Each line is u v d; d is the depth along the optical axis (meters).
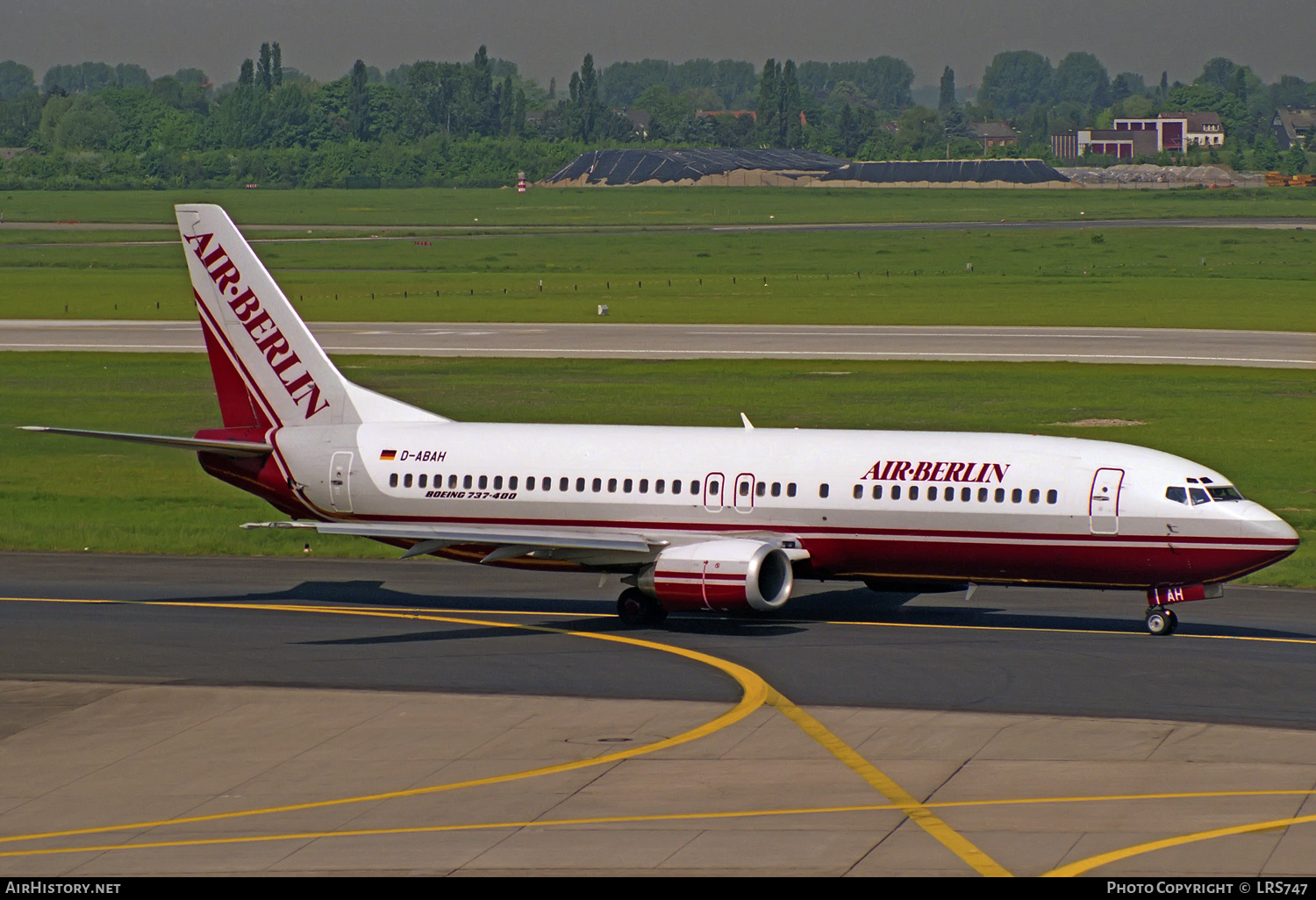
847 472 162.12
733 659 146.00
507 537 161.62
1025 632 158.62
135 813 102.31
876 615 168.88
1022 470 157.62
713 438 169.50
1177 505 151.88
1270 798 101.62
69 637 156.12
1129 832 95.38
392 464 175.62
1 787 108.31
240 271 181.00
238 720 124.94
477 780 108.19
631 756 113.50
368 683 137.00
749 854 92.25
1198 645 151.12
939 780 106.69
